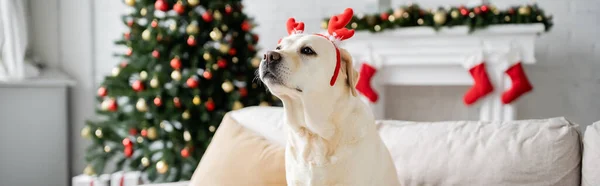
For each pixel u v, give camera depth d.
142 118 2.69
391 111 3.53
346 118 1.16
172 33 2.65
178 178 2.65
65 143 3.37
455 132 1.46
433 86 3.42
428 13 2.89
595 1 3.07
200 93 2.63
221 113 2.70
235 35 2.83
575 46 3.13
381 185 1.17
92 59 3.56
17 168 3.17
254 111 1.83
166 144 2.75
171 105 2.61
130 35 2.79
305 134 1.19
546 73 3.20
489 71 2.81
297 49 1.18
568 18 3.13
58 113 3.33
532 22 2.70
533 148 1.33
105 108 2.70
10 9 2.88
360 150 1.14
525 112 3.25
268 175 1.40
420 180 1.42
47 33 3.41
